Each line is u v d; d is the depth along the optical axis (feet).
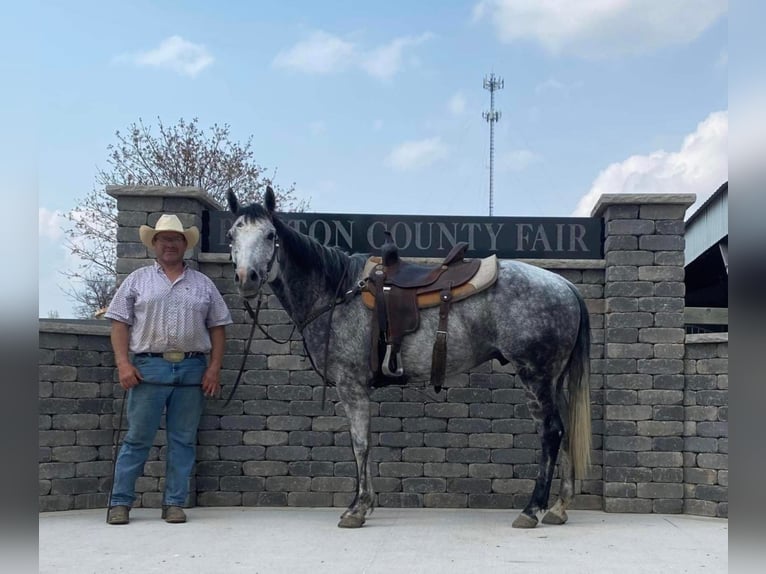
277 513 21.20
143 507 21.91
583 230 22.88
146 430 19.65
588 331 19.10
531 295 18.52
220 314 20.43
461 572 14.32
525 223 22.93
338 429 22.48
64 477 21.63
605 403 21.90
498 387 22.41
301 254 18.92
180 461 19.90
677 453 21.49
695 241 44.27
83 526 19.11
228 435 22.53
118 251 22.18
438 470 22.29
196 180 76.89
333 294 19.12
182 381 19.79
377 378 19.11
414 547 16.48
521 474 22.22
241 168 79.46
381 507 22.24
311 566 14.82
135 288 19.79
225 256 22.58
